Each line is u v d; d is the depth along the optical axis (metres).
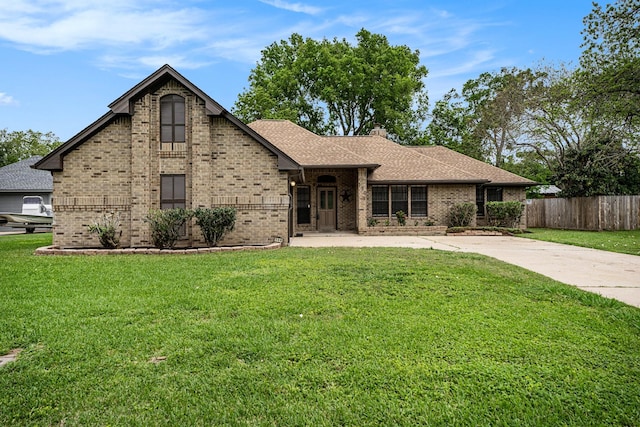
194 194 12.34
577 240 14.48
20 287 6.31
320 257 9.56
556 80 25.12
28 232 21.44
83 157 12.26
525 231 19.05
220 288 6.20
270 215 12.90
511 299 5.59
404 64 34.25
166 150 12.34
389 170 20.19
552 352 3.72
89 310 5.02
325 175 20.03
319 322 4.56
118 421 2.68
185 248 11.72
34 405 2.86
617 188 21.62
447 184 19.86
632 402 2.87
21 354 3.72
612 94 16.19
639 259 9.68
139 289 6.15
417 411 2.77
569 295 5.80
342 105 35.81
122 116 12.34
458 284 6.48
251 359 3.59
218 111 12.34
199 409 2.81
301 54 34.59
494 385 3.11
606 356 3.64
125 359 3.61
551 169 25.47
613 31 16.05
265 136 20.03
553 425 2.63
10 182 27.45
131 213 12.17
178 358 3.60
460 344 3.89
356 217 19.52
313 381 3.18
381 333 4.20
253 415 2.75
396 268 7.91
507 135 30.14
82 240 12.25
